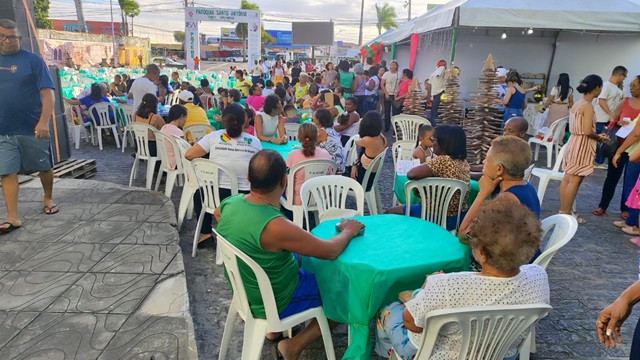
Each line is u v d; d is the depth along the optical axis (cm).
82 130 948
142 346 238
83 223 400
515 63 1065
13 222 380
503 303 160
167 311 271
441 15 826
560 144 805
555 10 736
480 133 673
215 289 329
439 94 945
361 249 233
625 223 468
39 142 388
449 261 222
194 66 2050
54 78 610
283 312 222
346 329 287
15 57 365
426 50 1191
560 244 227
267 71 2003
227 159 375
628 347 272
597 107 664
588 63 963
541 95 955
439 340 173
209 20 2030
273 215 209
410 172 326
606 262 389
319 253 216
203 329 281
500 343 169
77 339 242
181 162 487
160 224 401
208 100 997
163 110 786
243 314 226
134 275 312
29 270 315
